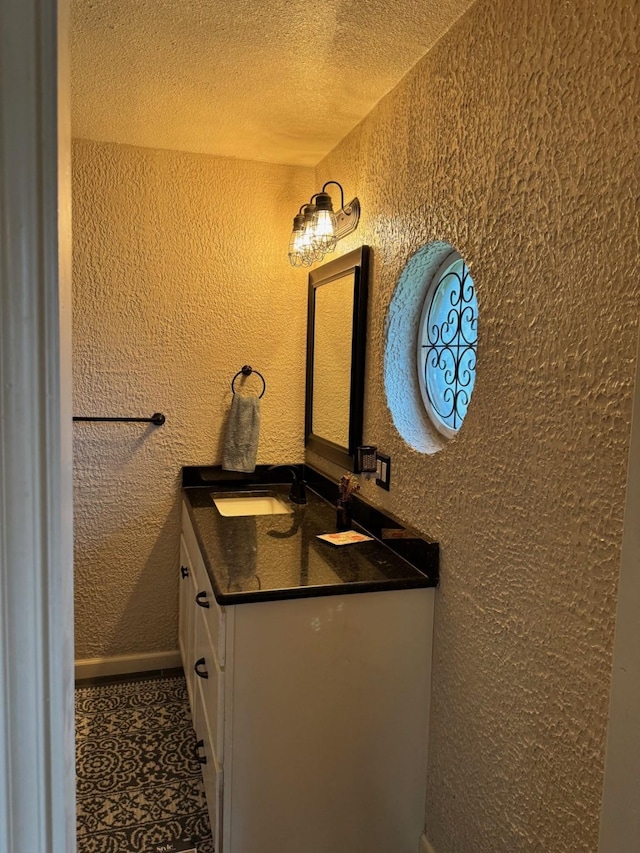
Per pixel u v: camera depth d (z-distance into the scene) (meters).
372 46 1.66
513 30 1.28
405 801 1.71
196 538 2.05
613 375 1.02
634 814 0.83
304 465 2.86
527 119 1.24
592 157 1.06
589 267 1.07
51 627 0.56
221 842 1.58
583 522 1.10
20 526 0.54
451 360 1.82
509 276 1.31
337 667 1.61
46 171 0.52
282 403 2.87
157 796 2.00
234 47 1.70
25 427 0.54
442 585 1.62
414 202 1.78
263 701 1.57
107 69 1.85
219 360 2.77
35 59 0.51
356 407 2.20
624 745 0.85
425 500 1.71
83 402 2.63
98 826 1.87
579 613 1.11
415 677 1.67
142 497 2.74
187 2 1.48
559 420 1.16
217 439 2.80
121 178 2.58
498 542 1.36
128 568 2.76
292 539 1.98
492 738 1.39
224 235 2.72
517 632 1.30
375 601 1.61
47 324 0.53
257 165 2.72
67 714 0.60
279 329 2.83
